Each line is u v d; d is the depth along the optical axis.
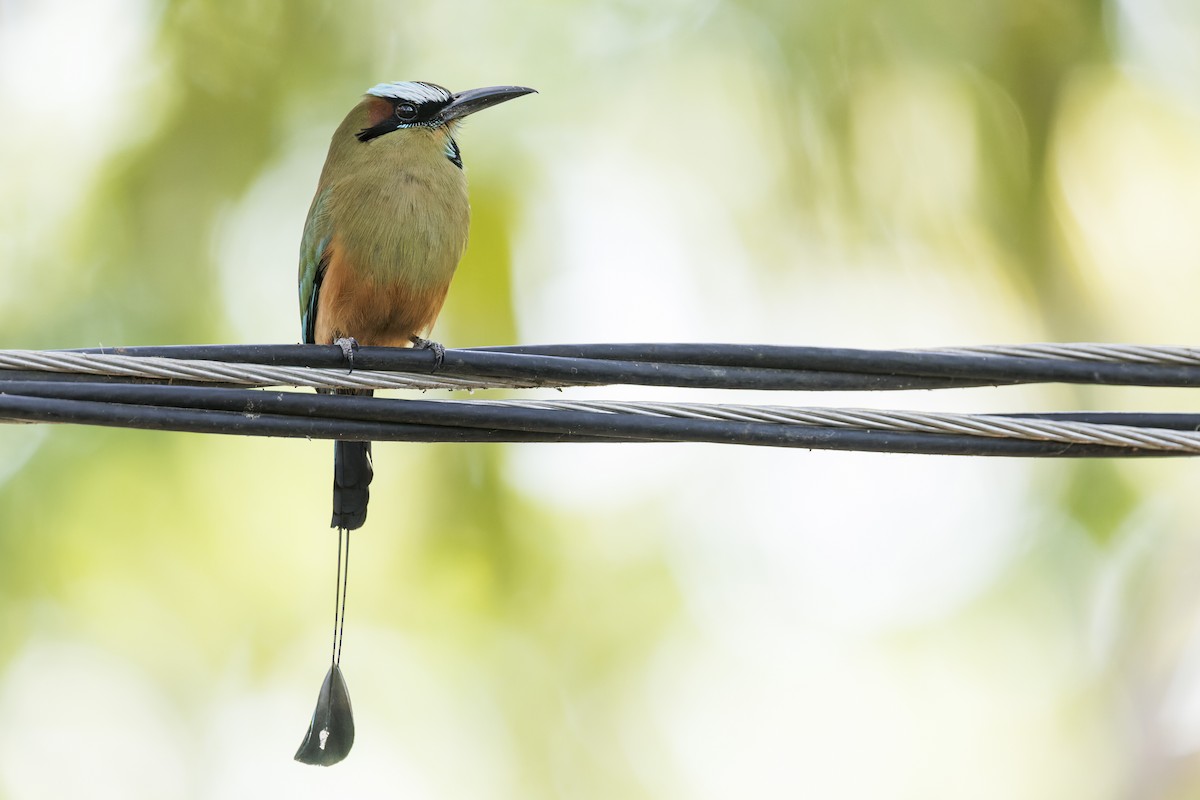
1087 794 17.12
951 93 14.84
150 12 14.69
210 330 13.98
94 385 7.04
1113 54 15.23
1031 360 7.41
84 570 13.59
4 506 13.30
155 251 14.13
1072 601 16.36
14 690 14.01
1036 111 14.91
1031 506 16.50
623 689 14.72
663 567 15.02
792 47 14.75
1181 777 16.42
